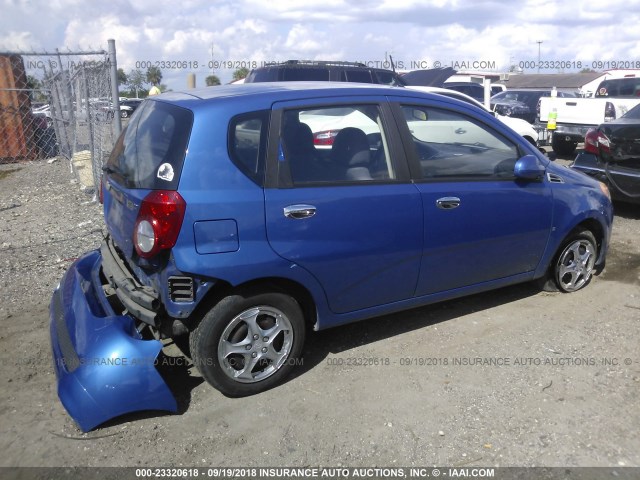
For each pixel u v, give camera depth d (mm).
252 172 3314
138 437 3150
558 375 3705
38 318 4582
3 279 5371
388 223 3709
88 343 3252
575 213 4668
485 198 4121
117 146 4023
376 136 3801
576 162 7719
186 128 3230
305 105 3574
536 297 4926
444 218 3938
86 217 7789
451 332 4309
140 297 3289
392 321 4496
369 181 3695
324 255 3508
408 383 3645
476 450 3029
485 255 4254
